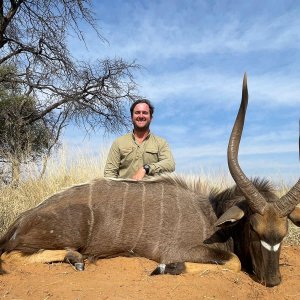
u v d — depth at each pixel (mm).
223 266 1990
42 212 2186
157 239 2156
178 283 1765
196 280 1809
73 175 3801
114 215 2207
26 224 2168
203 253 2053
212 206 2248
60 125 5836
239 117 1924
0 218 2764
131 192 2279
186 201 2268
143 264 2084
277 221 1859
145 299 1597
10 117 5574
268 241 1857
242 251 2080
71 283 1763
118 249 2191
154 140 2791
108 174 2750
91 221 2186
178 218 2193
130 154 2754
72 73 5797
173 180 2367
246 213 2023
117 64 5949
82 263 2014
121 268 2035
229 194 2219
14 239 2152
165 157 2748
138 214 2211
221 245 2145
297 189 1844
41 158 4211
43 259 2059
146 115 2740
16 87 5953
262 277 1869
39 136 5691
